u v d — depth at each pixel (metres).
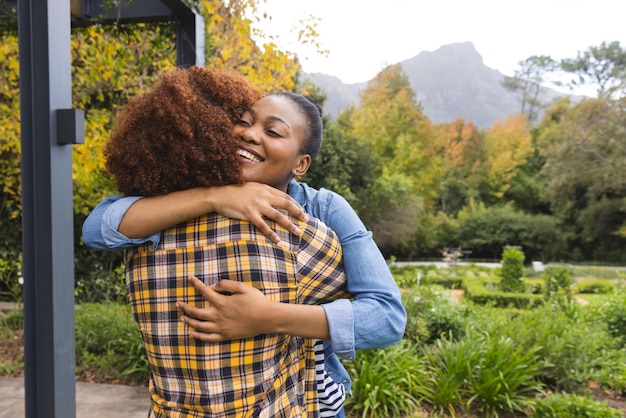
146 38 3.14
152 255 0.80
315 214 0.95
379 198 16.95
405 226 18.36
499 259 24.83
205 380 0.75
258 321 0.73
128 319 4.09
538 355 3.53
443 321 3.96
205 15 3.79
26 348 1.22
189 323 0.75
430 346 3.82
